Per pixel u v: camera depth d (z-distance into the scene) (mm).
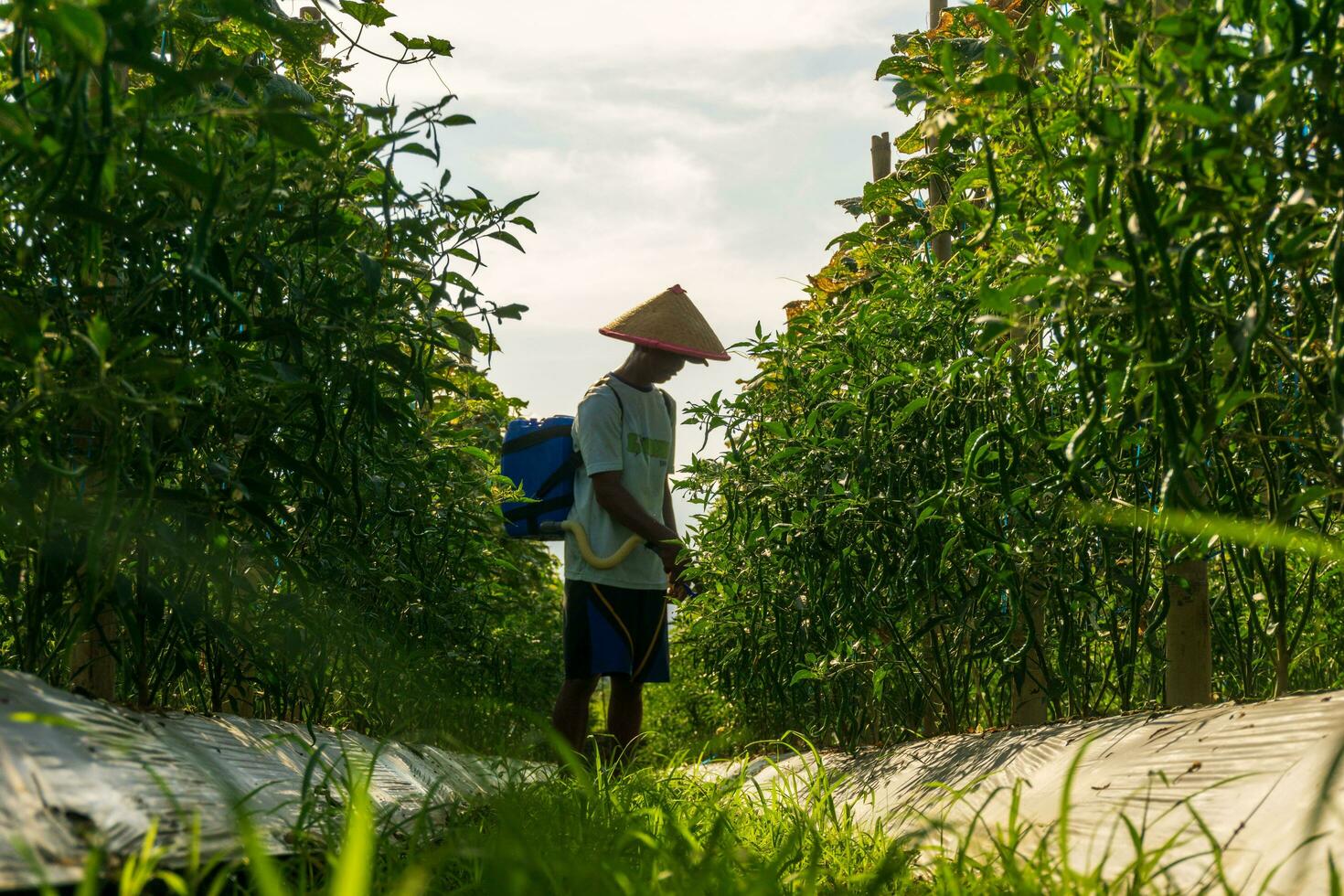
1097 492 2557
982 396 3016
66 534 2105
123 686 2699
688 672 7863
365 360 2639
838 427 3994
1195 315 1947
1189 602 2857
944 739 3623
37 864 1223
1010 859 1667
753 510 4395
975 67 2564
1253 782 1829
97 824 1447
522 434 5258
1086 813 2117
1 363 1711
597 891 1554
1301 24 1513
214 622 2518
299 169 2225
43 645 2516
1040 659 3143
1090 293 1839
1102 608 3096
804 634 4562
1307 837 1541
